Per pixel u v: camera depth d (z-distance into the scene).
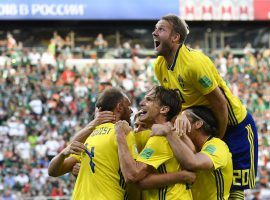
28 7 33.88
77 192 7.90
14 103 28.28
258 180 26.42
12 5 33.66
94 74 31.11
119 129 7.58
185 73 8.31
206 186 8.07
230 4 35.84
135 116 8.23
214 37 36.88
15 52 31.30
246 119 9.14
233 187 9.13
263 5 36.09
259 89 32.09
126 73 31.67
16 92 28.88
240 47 37.00
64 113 28.48
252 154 9.18
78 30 35.47
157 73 8.78
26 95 28.77
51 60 31.61
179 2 35.41
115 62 33.19
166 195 7.60
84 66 32.09
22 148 26.22
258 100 31.50
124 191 7.82
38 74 30.28
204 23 36.75
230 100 8.88
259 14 36.03
